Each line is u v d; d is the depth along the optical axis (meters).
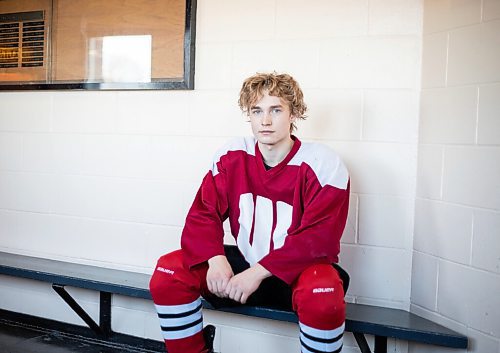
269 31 2.00
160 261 1.50
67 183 2.33
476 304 1.61
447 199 1.72
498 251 1.54
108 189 2.26
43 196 2.38
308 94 1.95
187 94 2.11
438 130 1.75
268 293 1.57
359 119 1.89
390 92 1.86
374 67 1.87
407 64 1.84
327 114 1.93
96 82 2.23
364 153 1.89
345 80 1.91
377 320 1.68
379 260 1.90
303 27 1.95
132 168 2.21
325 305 1.31
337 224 1.48
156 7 2.13
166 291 1.45
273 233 1.56
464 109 1.65
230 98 2.05
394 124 1.86
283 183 1.57
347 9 1.90
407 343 1.86
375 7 1.87
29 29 2.34
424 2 1.83
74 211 2.32
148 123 2.18
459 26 1.68
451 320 1.70
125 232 2.23
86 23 2.24
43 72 2.32
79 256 2.32
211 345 1.61
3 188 2.44
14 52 2.38
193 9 2.08
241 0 2.03
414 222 1.86
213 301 1.56
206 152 2.10
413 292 1.86
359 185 1.90
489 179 1.57
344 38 1.90
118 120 2.22
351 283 1.93
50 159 2.36
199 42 2.09
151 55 2.14
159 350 2.14
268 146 1.56
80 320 2.31
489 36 1.58
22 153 2.41
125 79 2.18
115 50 2.20
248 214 1.60
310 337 1.34
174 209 2.15
